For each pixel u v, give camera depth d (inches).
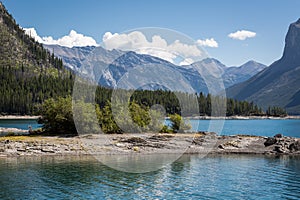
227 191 722.2
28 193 684.1
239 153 1291.8
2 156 1107.9
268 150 1334.9
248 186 768.3
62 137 1376.7
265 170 956.6
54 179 796.0
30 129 1628.9
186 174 868.0
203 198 669.3
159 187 733.3
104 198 652.7
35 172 871.1
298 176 879.7
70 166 947.3
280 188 756.6
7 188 720.3
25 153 1143.6
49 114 1509.6
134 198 653.3
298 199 677.3
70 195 668.7
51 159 1063.0
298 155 1268.5
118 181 775.7
